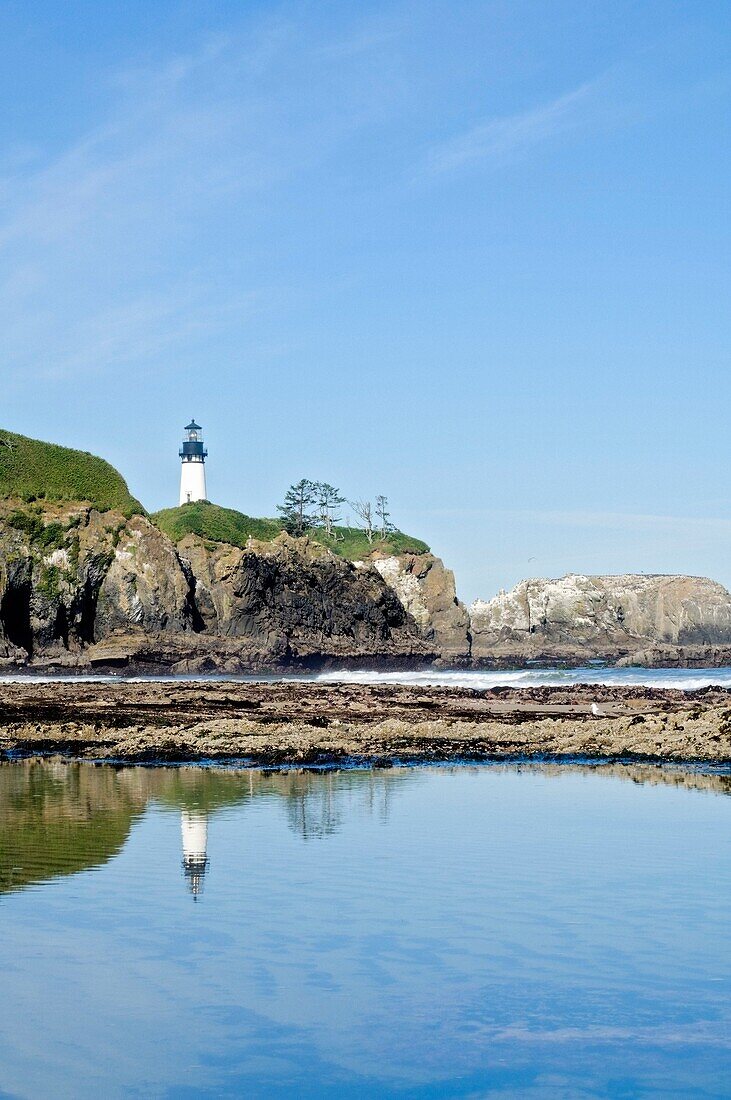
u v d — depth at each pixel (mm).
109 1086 9266
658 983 11742
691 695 62438
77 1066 9695
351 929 13672
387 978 11859
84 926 13781
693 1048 10086
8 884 16000
